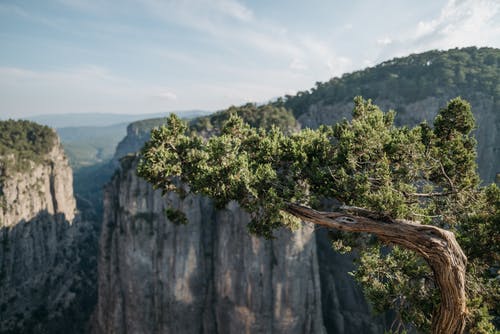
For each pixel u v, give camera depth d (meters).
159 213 89.38
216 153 14.67
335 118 133.50
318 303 83.06
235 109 116.75
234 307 83.12
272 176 14.09
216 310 87.12
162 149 15.04
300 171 15.11
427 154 14.74
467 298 13.28
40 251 163.50
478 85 115.50
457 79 120.19
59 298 152.75
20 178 158.12
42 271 161.12
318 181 14.70
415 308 15.29
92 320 117.50
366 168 15.12
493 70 122.38
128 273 90.94
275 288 79.88
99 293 110.69
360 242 17.55
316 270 83.12
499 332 12.70
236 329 83.06
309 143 16.16
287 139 16.25
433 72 128.38
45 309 146.38
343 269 94.12
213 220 90.81
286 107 151.12
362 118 16.98
